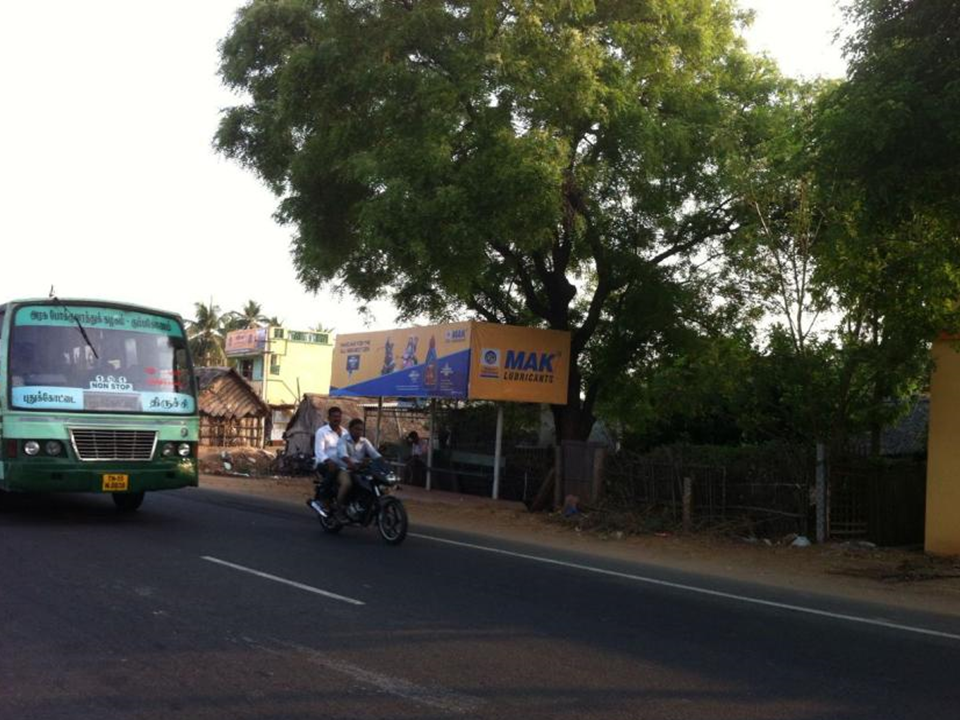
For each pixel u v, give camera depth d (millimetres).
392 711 5574
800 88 16422
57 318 13109
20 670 6160
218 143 19516
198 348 69438
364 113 15727
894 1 9977
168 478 13453
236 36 18312
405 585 9539
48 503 15227
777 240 15297
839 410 14422
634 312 17906
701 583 10766
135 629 7285
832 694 6223
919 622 8914
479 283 18156
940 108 9281
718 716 5664
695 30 15992
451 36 15492
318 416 30047
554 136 14836
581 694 6023
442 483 22922
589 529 15523
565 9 15180
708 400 15523
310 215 17562
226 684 6008
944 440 13352
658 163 15500
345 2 15906
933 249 11945
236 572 9812
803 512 14438
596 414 22578
